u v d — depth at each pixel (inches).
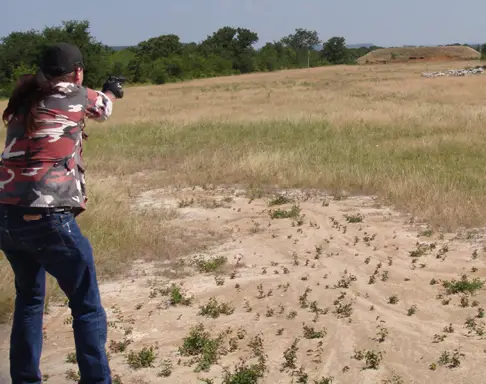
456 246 243.8
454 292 192.5
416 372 139.9
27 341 120.4
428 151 465.7
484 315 172.4
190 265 233.0
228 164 429.7
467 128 584.7
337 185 361.7
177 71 2468.0
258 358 148.6
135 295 201.2
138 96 1380.4
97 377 118.1
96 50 2217.0
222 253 247.6
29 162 109.7
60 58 113.7
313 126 650.2
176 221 300.5
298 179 376.8
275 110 873.5
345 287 201.3
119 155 511.8
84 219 266.7
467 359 145.6
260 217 305.1
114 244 246.5
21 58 2202.3
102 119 120.4
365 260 228.5
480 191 317.1
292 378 138.6
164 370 142.7
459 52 3307.1
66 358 152.9
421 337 159.5
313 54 3848.4
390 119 669.3
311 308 182.7
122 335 166.9
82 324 117.0
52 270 114.8
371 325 168.2
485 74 1560.0
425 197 307.4
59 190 110.3
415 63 2824.8
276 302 189.6
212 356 148.7
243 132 632.4
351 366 143.9
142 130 682.8
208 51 3198.8
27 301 120.3
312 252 244.7
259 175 392.5
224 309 182.9
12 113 112.3
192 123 726.5
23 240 111.5
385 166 404.5
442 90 1112.8
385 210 307.9
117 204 310.3
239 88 1547.7
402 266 223.0
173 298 191.8
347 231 272.7
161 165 472.4
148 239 255.6
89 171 444.5
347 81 1620.3
